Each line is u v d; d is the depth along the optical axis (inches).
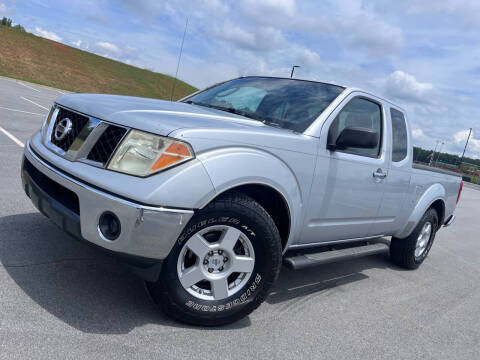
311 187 132.6
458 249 291.7
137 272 103.2
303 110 141.9
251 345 112.1
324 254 150.1
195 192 101.0
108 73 1982.0
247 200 112.0
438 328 149.0
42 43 1950.1
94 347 96.0
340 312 146.2
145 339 103.5
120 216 96.0
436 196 208.4
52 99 848.3
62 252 141.1
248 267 116.6
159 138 100.5
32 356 88.2
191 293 111.7
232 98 157.8
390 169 169.5
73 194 105.8
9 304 105.1
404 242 209.0
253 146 115.0
